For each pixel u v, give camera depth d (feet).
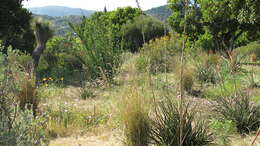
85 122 16.97
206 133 13.15
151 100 13.05
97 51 32.55
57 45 50.14
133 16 134.21
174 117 12.49
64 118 17.31
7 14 53.01
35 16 54.44
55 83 32.45
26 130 8.79
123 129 12.39
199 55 39.58
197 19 63.05
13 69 10.18
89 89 26.22
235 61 34.17
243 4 41.98
